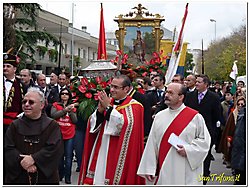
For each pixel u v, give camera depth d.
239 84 11.51
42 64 29.73
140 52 22.25
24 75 8.16
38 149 4.72
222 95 15.80
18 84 6.71
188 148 4.99
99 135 5.97
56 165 4.76
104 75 8.71
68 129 8.19
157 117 5.26
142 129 5.98
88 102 7.28
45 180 4.72
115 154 5.83
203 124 5.13
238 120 6.76
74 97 7.59
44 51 24.45
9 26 14.44
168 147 5.09
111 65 9.88
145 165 5.22
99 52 12.70
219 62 48.25
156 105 8.73
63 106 8.06
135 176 5.83
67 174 8.28
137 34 22.27
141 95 7.16
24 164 4.60
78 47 39.72
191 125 5.09
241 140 6.63
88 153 6.05
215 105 7.82
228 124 9.22
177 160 5.04
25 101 4.74
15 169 4.69
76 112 8.03
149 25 22.09
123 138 5.80
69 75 10.86
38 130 4.76
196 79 7.93
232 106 11.14
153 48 22.16
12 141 4.75
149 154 5.21
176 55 12.09
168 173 5.05
